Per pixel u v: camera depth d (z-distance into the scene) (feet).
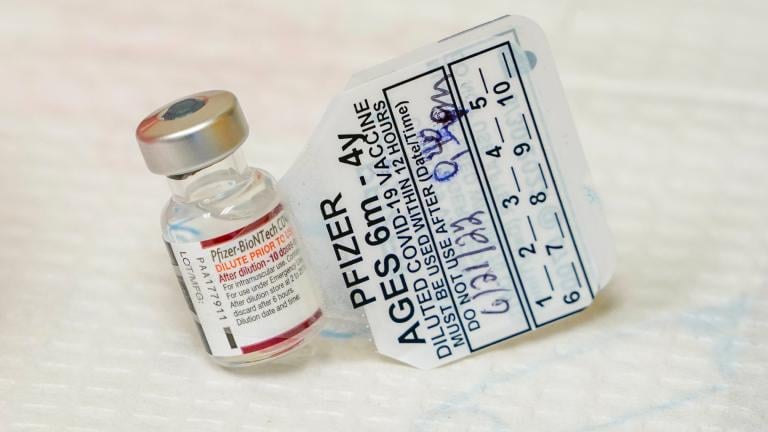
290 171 0.72
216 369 0.73
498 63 0.71
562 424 0.68
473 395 0.70
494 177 0.72
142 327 0.76
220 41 0.95
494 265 0.73
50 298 0.78
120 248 0.81
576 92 0.91
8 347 0.75
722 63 0.92
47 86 0.92
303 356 0.73
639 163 0.85
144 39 0.95
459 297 0.73
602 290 0.75
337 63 0.94
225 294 0.70
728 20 0.94
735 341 0.72
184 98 0.71
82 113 0.91
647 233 0.79
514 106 0.72
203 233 0.69
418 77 0.71
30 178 0.86
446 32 0.95
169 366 0.73
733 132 0.86
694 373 0.70
